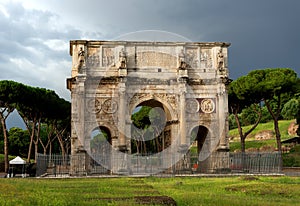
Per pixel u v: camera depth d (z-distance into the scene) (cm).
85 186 3100
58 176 5238
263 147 9019
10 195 2188
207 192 2731
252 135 11281
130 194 2397
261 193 2606
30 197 2092
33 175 5844
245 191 2731
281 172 5444
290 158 6981
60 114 7881
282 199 2309
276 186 2942
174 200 2083
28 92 6738
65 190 2692
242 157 5800
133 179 4225
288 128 10619
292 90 6562
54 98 7606
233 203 2052
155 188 3062
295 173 5188
